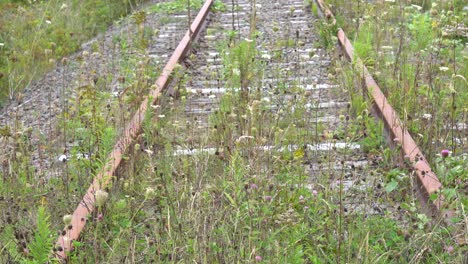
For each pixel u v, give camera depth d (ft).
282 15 40.73
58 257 13.07
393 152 19.22
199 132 21.03
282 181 17.20
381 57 28.09
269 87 26.27
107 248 14.53
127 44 34.88
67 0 44.19
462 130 20.79
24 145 20.26
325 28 32.32
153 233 15.05
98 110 22.04
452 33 31.04
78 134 21.38
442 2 37.96
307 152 19.89
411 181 16.24
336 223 14.82
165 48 34.68
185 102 24.56
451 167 17.54
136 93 23.21
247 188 15.35
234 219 14.75
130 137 19.19
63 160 18.19
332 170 18.30
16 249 13.88
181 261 13.46
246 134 18.63
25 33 36.99
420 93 23.32
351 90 24.09
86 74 30.17
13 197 17.10
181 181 16.52
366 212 16.10
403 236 14.67
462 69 26.71
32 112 26.45
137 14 34.76
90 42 37.19
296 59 30.09
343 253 14.11
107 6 44.09
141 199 16.71
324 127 21.98
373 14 34.65
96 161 18.44
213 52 33.06
